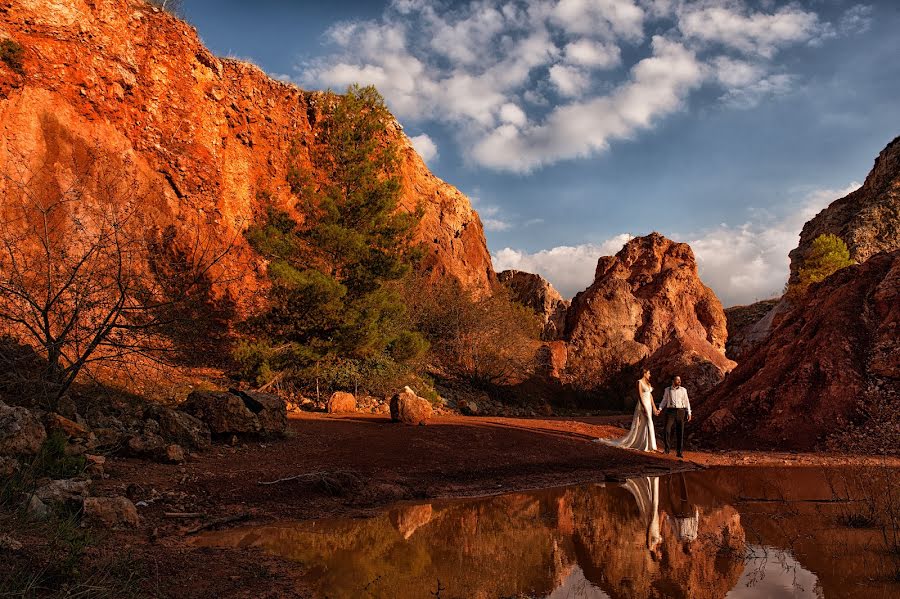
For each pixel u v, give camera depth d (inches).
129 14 893.8
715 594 173.8
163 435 390.6
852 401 596.7
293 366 776.9
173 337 463.8
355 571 203.9
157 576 181.0
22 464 260.8
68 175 735.1
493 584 189.2
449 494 359.3
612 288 1824.6
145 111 898.7
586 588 183.3
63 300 394.0
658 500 339.6
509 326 1448.1
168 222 866.1
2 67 715.4
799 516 284.0
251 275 950.4
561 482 408.2
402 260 904.3
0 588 142.6
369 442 462.3
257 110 1139.3
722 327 1932.8
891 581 183.2
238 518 279.1
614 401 1577.3
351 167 888.9
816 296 763.4
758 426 634.8
